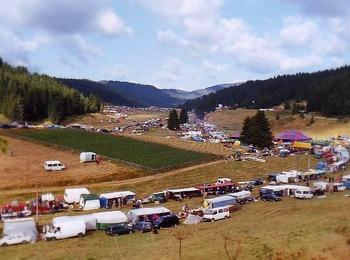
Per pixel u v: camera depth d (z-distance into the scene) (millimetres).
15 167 100250
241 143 150625
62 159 112250
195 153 128625
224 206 71438
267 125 146000
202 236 52469
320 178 103562
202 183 95812
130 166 105562
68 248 52281
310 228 49156
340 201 70688
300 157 127375
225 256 41500
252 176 104688
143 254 46094
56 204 74375
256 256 40719
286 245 42906
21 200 78312
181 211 72062
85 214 66750
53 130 172875
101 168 102562
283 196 83188
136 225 60438
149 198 80625
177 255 43500
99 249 50656
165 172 102750
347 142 161875
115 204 76938
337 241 43719
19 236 55594
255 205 76312
